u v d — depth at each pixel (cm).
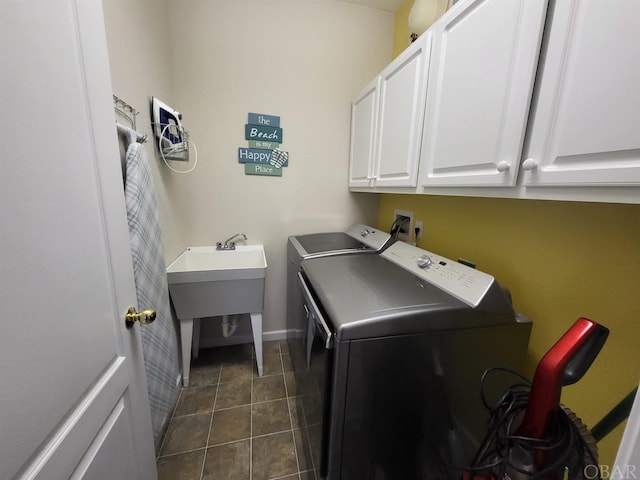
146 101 130
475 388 88
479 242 119
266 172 194
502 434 56
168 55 160
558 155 60
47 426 46
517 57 67
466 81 86
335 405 79
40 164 46
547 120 61
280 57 182
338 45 190
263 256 185
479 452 58
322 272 116
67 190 53
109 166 68
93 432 59
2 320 39
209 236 194
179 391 166
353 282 104
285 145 194
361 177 180
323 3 182
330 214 213
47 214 47
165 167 153
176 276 153
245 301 171
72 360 53
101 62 65
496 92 74
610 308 74
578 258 81
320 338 92
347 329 75
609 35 49
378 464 86
